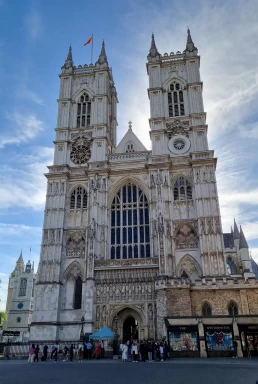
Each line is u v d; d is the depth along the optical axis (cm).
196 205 6225
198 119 7019
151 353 3766
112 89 8756
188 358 3659
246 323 3784
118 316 5603
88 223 6438
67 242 6506
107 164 6894
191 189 6538
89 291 5628
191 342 3800
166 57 7844
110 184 6806
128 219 6525
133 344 3975
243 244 9512
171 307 4428
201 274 5766
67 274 6256
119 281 5681
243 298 4397
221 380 1773
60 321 5872
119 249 6331
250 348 3759
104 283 5725
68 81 8044
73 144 7388
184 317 3906
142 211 6531
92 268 5800
